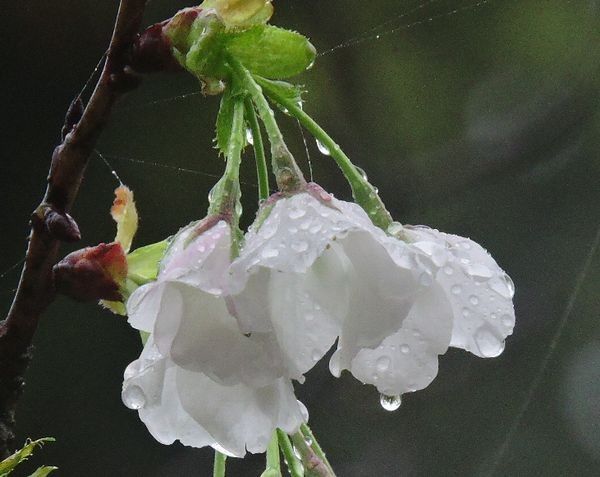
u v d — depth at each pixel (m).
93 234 0.81
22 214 0.80
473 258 0.52
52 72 0.79
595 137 0.88
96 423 0.84
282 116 0.80
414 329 0.51
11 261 0.80
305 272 0.51
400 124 0.84
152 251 0.54
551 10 0.82
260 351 0.50
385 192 0.87
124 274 0.54
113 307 0.54
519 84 0.86
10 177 0.80
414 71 0.82
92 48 0.79
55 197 0.53
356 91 0.82
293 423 0.51
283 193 0.51
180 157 0.81
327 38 0.81
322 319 0.51
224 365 0.50
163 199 0.81
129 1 0.53
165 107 0.81
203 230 0.51
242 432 0.51
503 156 0.88
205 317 0.50
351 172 0.52
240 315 0.50
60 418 0.83
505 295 0.51
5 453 0.54
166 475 0.84
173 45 0.53
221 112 0.53
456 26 0.82
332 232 0.50
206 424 0.51
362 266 0.51
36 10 0.77
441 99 0.85
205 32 0.52
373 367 0.51
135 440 0.85
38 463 0.82
